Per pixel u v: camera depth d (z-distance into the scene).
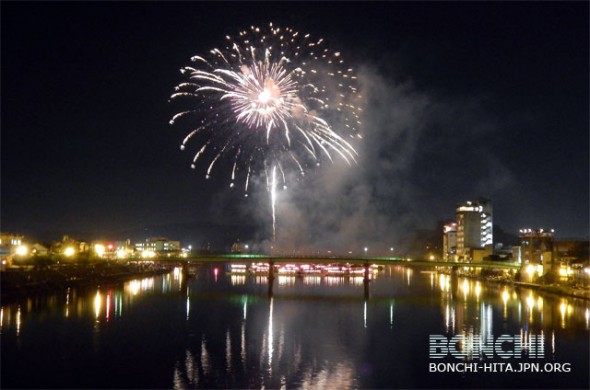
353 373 87.88
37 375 84.44
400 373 87.81
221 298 177.00
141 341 106.62
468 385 82.44
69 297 161.38
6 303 143.75
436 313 146.25
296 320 133.75
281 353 99.62
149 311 142.50
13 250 197.12
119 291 186.62
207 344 105.50
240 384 82.44
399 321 133.12
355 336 114.69
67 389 79.12
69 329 114.50
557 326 125.62
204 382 83.00
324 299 179.00
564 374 87.12
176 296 179.50
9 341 102.94
